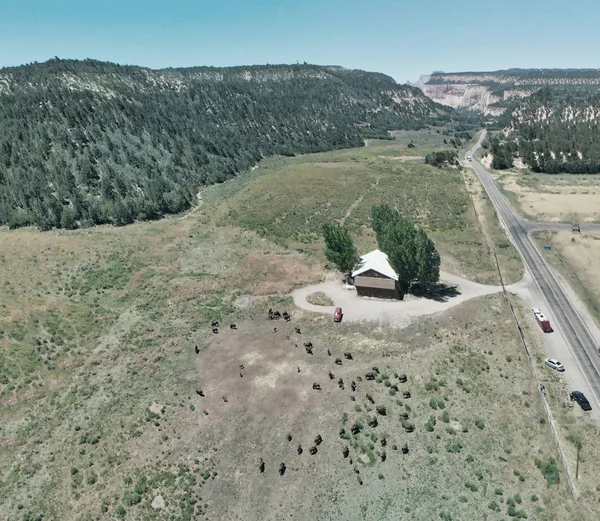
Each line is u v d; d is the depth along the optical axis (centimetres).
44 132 16412
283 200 13525
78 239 11556
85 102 19362
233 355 6769
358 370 6250
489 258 9650
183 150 19812
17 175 14838
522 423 5238
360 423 5331
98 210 13588
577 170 17900
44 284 9119
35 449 5312
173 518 4422
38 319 7806
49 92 19338
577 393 5550
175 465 4988
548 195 13938
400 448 5016
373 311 7625
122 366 6669
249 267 9631
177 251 10650
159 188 15312
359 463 4881
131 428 5503
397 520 4306
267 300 8250
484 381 5909
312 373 6244
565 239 10575
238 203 13688
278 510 4472
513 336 6800
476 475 4662
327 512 4428
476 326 7050
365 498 4525
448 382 5912
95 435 5441
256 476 4812
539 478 4597
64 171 14962
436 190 14375
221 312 7956
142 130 19788
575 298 7931
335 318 7394
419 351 6544
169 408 5797
